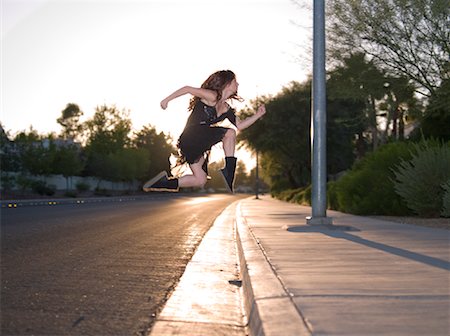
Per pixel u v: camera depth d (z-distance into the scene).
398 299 5.19
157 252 10.86
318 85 13.70
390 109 22.33
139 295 6.66
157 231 15.79
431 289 5.66
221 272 8.73
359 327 4.24
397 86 19.28
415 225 14.67
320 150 13.77
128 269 8.55
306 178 57.22
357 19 18.02
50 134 63.94
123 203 40.22
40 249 10.66
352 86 19.89
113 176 72.38
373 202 20.16
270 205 35.56
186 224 19.27
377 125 29.73
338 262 7.63
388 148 21.77
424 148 20.23
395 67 18.81
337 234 12.00
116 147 85.06
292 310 4.77
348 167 50.12
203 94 5.51
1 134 48.59
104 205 34.69
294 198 42.94
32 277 7.63
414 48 18.14
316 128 13.75
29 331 4.97
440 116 23.22
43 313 5.64
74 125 102.69
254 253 8.63
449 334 4.07
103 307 5.98
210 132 5.57
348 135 48.16
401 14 17.61
